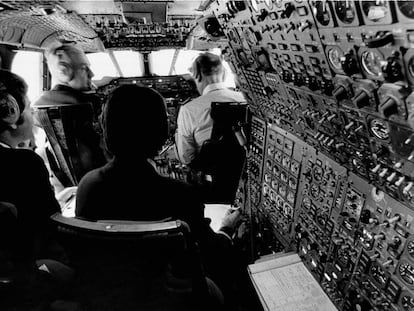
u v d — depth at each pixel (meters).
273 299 1.90
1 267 1.12
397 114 1.17
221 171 2.90
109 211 1.29
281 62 1.90
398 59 1.03
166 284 1.08
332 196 1.98
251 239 2.74
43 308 1.09
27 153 1.68
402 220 1.43
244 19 1.98
